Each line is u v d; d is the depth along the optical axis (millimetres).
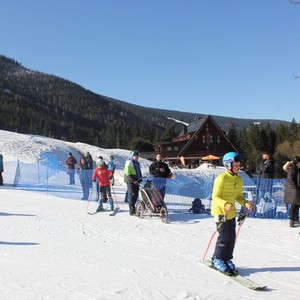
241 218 6152
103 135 137000
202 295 5082
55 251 7238
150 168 12875
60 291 5172
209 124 62219
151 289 5281
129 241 8109
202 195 17141
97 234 8766
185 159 61406
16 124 143750
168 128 113438
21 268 6176
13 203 13578
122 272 6016
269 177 12422
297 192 9594
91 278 5711
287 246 7773
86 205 13359
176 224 9977
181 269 6184
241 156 5910
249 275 5977
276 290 5324
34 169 26078
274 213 11938
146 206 10656
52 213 11555
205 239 8305
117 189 21344
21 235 8578
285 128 86875
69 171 20969
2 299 4887
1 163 20484
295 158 9773
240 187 5996
